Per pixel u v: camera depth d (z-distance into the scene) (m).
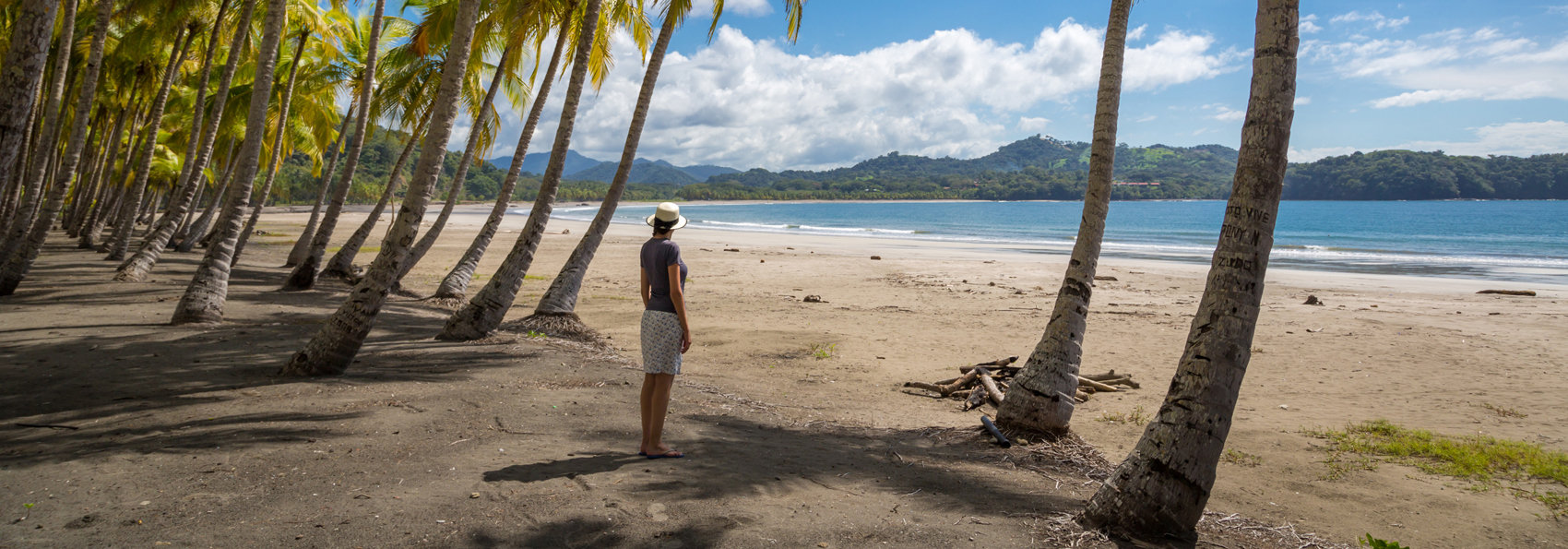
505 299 9.43
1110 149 5.66
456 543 3.01
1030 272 22.53
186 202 15.82
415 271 20.34
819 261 26.23
